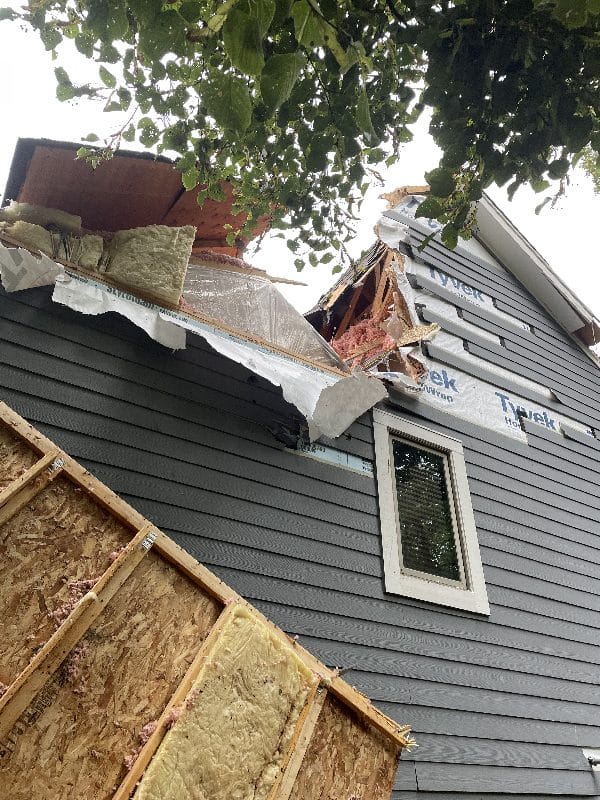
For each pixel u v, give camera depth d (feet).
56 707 6.09
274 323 16.06
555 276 25.88
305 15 4.48
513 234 25.48
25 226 12.05
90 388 11.63
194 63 7.36
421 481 16.72
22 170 11.66
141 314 12.00
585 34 5.37
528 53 5.60
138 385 12.32
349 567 13.38
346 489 14.48
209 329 13.74
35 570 6.69
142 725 6.42
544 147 6.07
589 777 14.73
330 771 7.48
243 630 7.36
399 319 18.85
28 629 6.32
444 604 14.51
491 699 14.12
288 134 8.56
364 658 12.44
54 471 7.25
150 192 12.92
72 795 5.80
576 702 15.92
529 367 22.95
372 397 13.98
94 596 6.59
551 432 21.77
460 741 12.96
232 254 16.89
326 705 7.94
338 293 21.34
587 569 19.20
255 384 14.28
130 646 6.82
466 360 20.57
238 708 6.89
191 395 13.00
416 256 21.58
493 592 16.02
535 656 15.83
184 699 6.59
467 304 22.30
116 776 6.03
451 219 6.77
